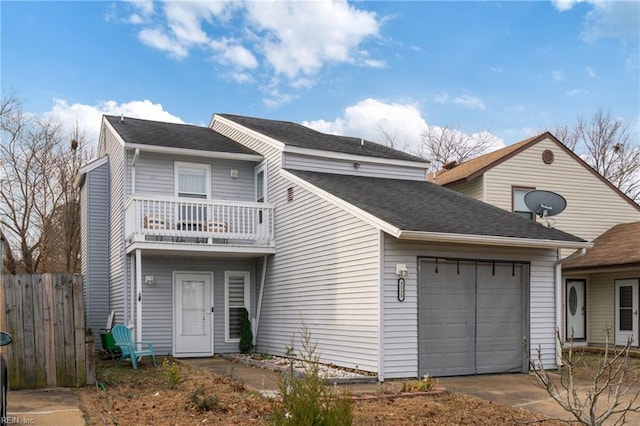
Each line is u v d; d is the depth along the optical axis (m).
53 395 8.11
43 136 25.14
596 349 15.77
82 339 8.92
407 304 10.23
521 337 11.21
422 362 10.21
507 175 17.25
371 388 8.94
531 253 11.55
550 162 17.81
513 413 7.20
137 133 15.45
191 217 13.66
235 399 7.61
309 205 12.86
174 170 15.09
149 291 14.55
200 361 13.74
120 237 14.66
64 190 25.06
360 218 10.74
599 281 16.94
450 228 10.23
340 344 11.23
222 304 15.36
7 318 8.57
